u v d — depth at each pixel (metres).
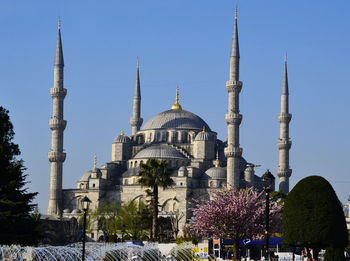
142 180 146.25
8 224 87.12
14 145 97.94
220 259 100.75
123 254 95.56
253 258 114.75
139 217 185.75
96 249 89.81
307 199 69.69
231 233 103.69
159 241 159.62
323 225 68.62
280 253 110.06
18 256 77.44
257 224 103.19
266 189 73.00
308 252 70.75
